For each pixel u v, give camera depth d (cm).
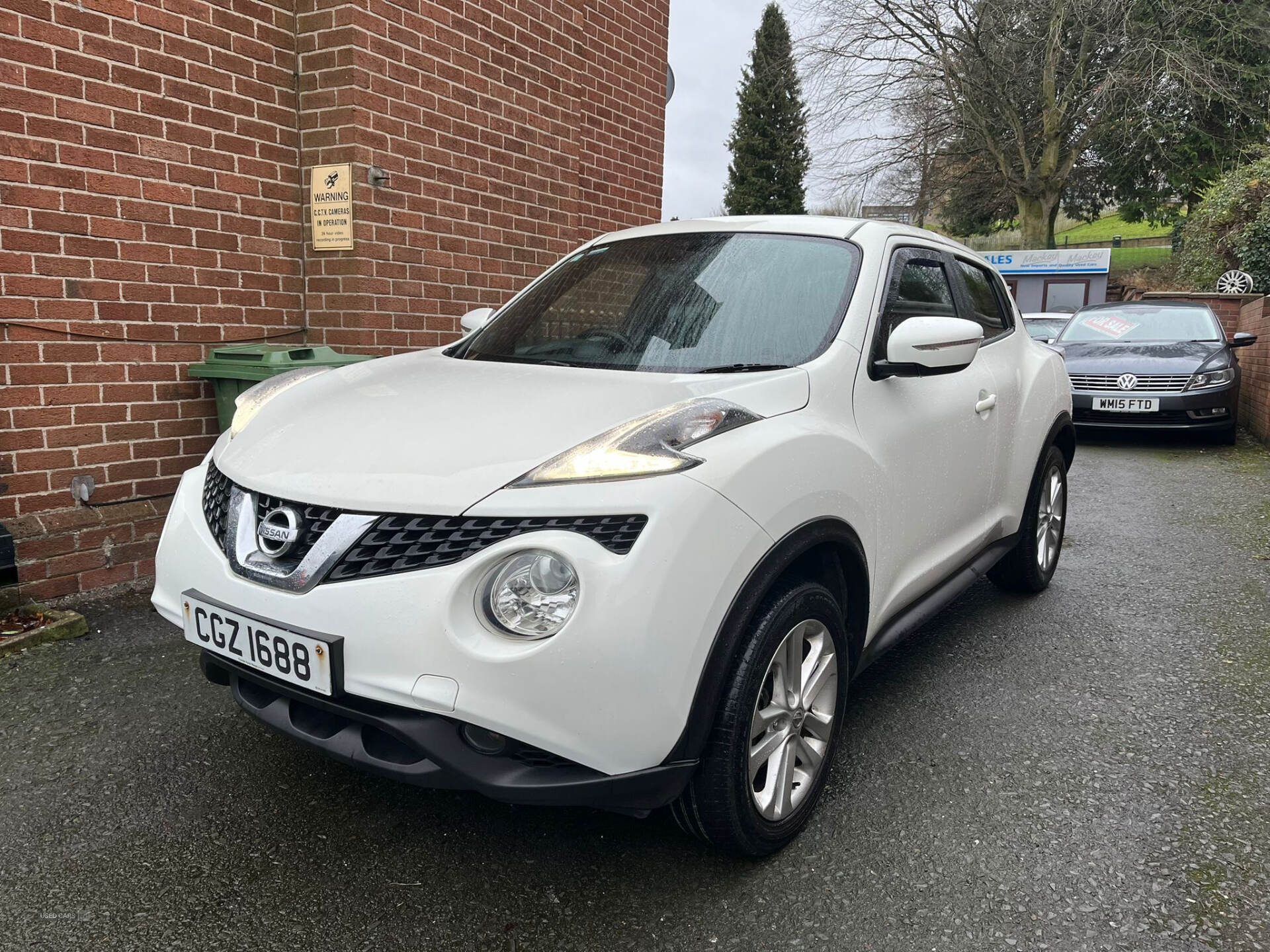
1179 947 200
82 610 379
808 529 220
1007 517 378
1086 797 261
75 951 194
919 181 2725
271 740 284
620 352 274
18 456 371
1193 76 2181
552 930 204
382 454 209
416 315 508
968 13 2373
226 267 443
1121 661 362
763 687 216
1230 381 873
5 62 354
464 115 525
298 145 473
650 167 739
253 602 204
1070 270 2453
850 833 242
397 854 229
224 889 214
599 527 187
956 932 204
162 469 422
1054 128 2483
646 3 712
